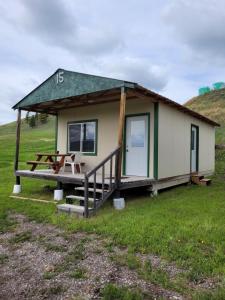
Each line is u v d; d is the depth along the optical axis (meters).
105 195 5.94
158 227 4.55
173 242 3.93
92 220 5.18
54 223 5.15
